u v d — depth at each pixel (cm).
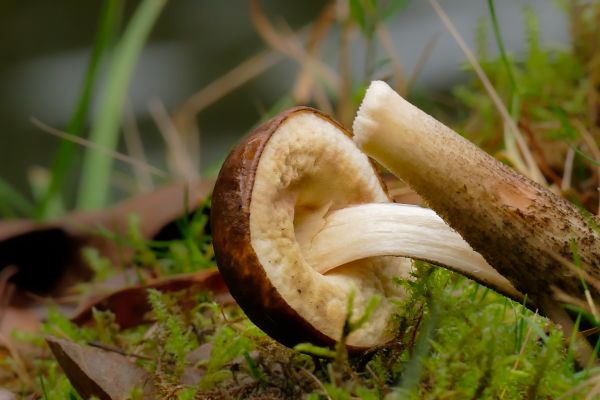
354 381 51
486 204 51
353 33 94
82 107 90
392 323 53
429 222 53
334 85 90
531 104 77
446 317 52
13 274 70
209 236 68
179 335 55
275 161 52
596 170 68
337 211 54
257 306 52
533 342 53
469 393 50
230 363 55
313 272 52
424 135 51
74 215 71
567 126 68
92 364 54
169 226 70
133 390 52
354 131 51
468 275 53
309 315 52
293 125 53
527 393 50
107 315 62
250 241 51
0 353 64
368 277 54
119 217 71
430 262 53
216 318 58
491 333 50
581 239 51
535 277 52
